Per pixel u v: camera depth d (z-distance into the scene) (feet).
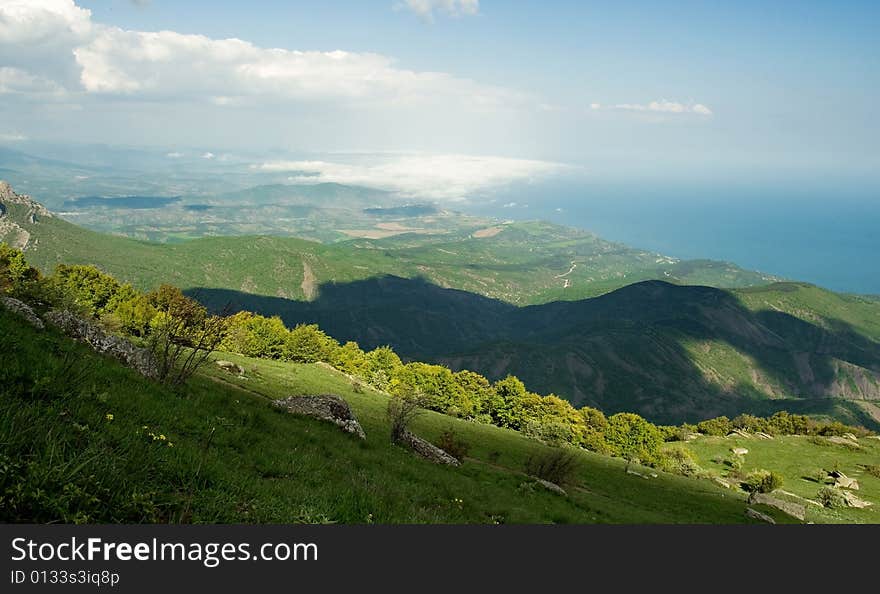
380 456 82.64
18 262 246.27
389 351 439.63
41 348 46.62
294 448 61.21
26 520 21.43
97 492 24.43
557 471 143.23
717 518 187.62
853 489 365.61
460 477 97.35
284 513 32.99
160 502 27.09
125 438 32.01
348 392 254.68
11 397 31.40
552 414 403.54
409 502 51.88
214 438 48.11
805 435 538.47
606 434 398.21
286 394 180.45
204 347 83.87
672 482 268.82
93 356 57.67
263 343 326.85
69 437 27.94
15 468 22.26
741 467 419.33
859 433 538.88
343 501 38.70
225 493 31.96
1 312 53.93
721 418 589.73
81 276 284.82
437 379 393.29
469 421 337.31
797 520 225.76
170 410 49.14
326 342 410.93
